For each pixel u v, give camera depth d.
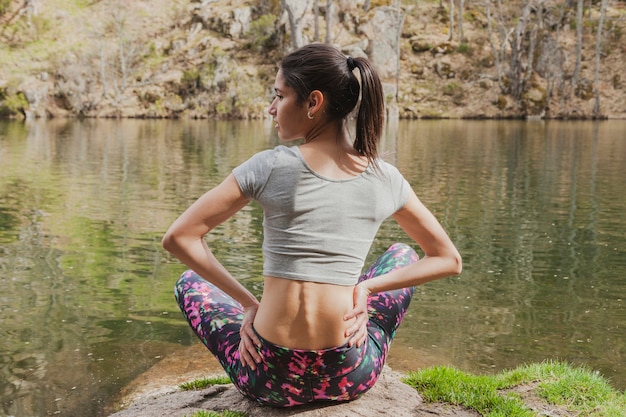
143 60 39.50
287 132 2.19
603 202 9.73
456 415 2.64
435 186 11.36
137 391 3.39
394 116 35.09
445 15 41.59
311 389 2.31
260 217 8.44
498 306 4.94
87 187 11.18
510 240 7.27
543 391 2.92
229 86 35.94
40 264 6.16
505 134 23.70
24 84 36.44
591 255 6.59
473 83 37.25
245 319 2.27
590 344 4.17
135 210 9.07
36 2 43.03
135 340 4.20
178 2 44.19
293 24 33.44
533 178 12.37
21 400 3.32
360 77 2.12
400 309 2.56
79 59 38.16
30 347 4.07
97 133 24.20
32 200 9.82
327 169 2.12
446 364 3.82
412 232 2.30
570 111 35.53
